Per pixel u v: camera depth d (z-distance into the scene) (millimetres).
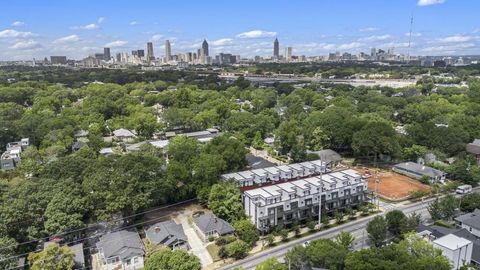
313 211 71438
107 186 66250
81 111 150875
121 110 164250
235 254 59156
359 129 110812
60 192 62562
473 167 92062
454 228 62938
